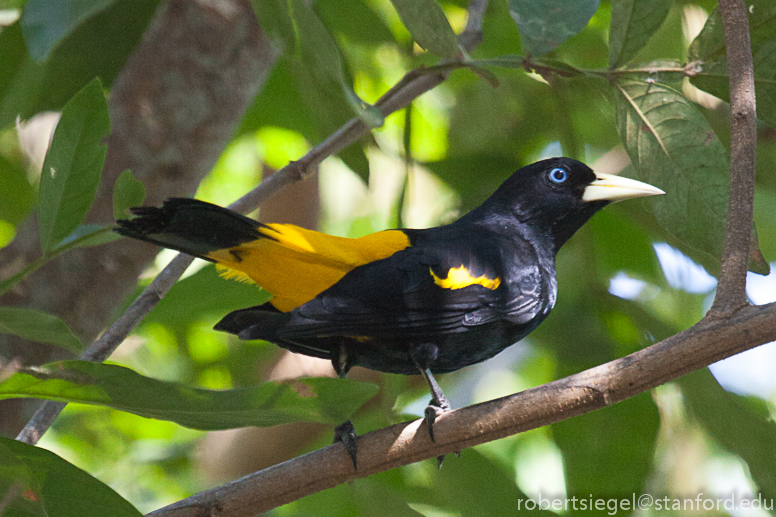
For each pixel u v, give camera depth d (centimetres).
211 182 1928
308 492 724
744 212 709
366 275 847
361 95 1689
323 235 853
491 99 1620
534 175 1073
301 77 914
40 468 610
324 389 568
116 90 1131
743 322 662
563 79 1156
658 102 845
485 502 1130
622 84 854
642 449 1105
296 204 1542
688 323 1495
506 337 941
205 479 1370
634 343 1191
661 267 1417
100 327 1064
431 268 876
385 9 1656
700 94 1277
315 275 849
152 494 1528
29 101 1187
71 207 687
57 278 1030
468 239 944
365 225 1950
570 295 1267
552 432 1123
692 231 844
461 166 1434
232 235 796
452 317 873
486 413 707
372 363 915
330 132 1002
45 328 603
